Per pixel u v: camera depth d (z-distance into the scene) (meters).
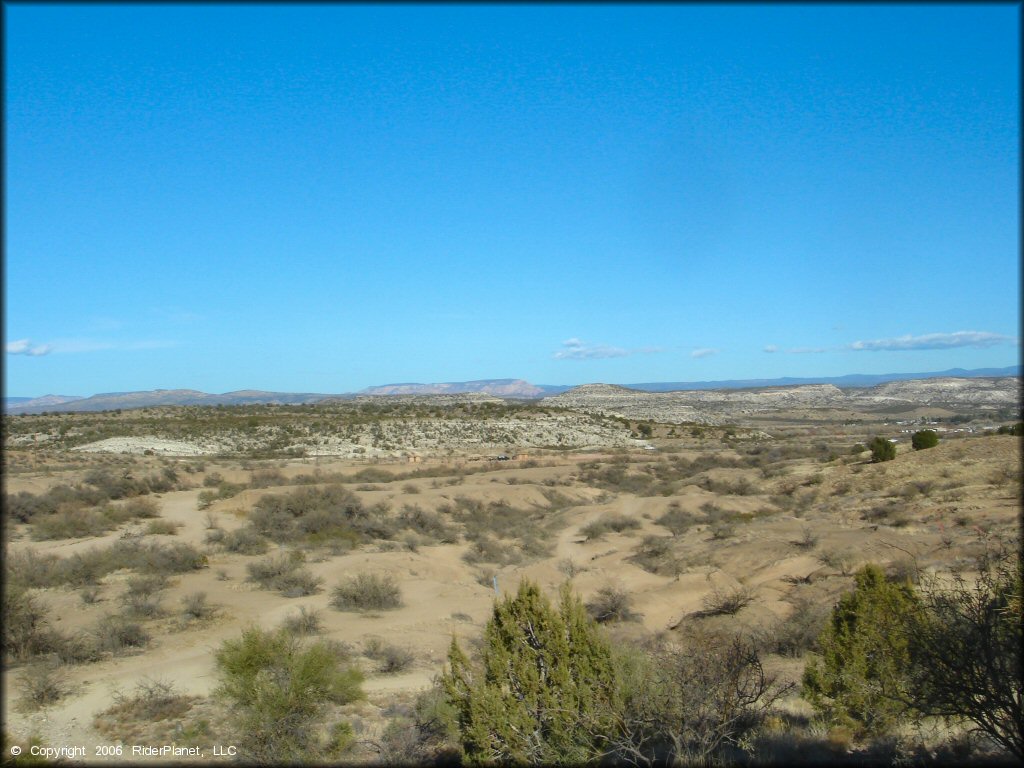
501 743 8.88
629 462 77.00
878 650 10.16
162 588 24.36
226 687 11.82
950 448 49.16
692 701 9.09
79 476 50.22
